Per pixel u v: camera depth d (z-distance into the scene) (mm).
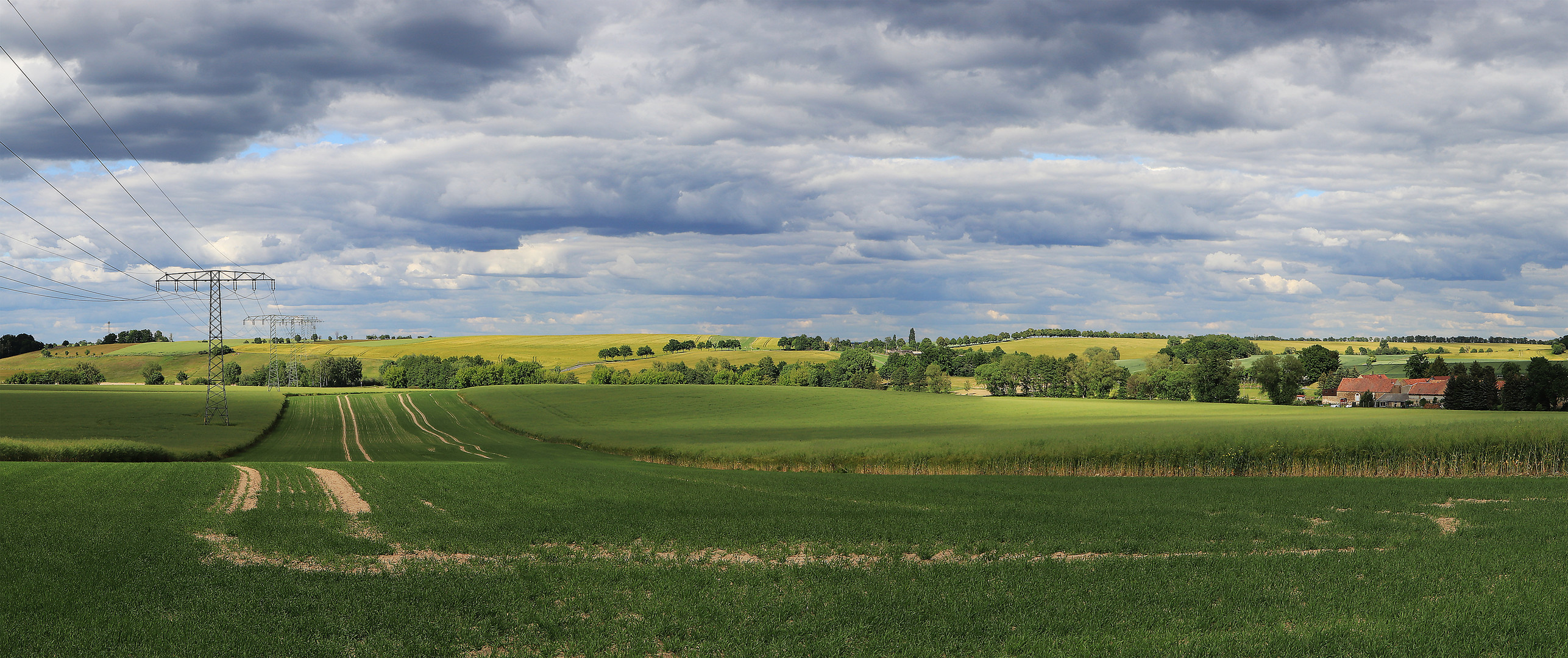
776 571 17641
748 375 193875
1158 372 147000
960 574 17406
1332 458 43156
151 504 26359
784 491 32844
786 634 13352
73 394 112812
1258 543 21031
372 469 39781
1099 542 20984
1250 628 13359
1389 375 171625
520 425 92625
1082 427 68000
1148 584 16297
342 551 19719
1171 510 27062
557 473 39000
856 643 12953
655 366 188750
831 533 22297
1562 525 23062
